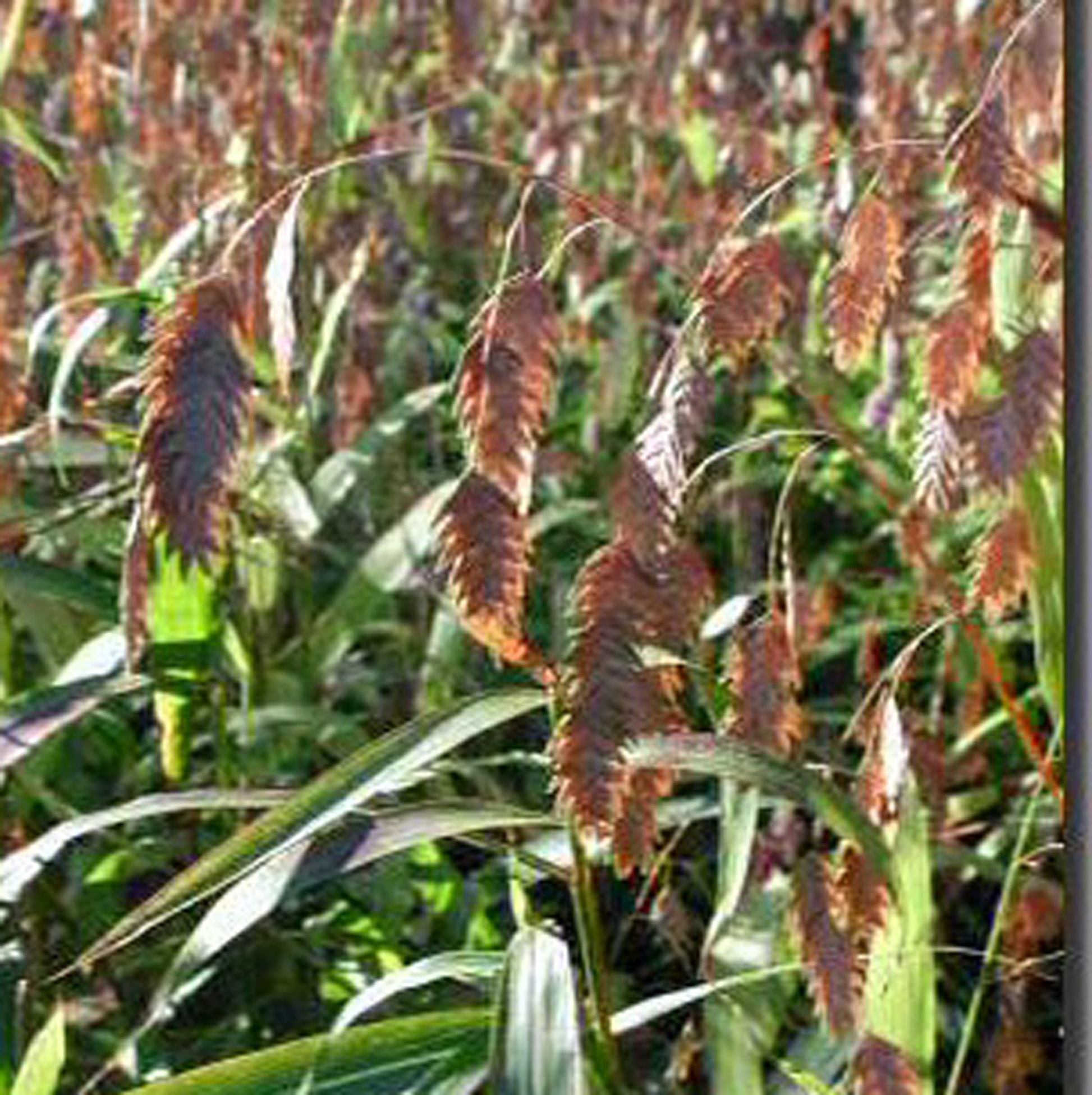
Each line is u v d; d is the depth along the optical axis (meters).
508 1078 0.29
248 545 0.54
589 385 0.74
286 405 0.56
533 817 0.32
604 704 0.27
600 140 0.85
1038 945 0.44
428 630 0.62
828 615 0.45
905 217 0.51
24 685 0.57
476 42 0.77
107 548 0.52
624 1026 0.33
